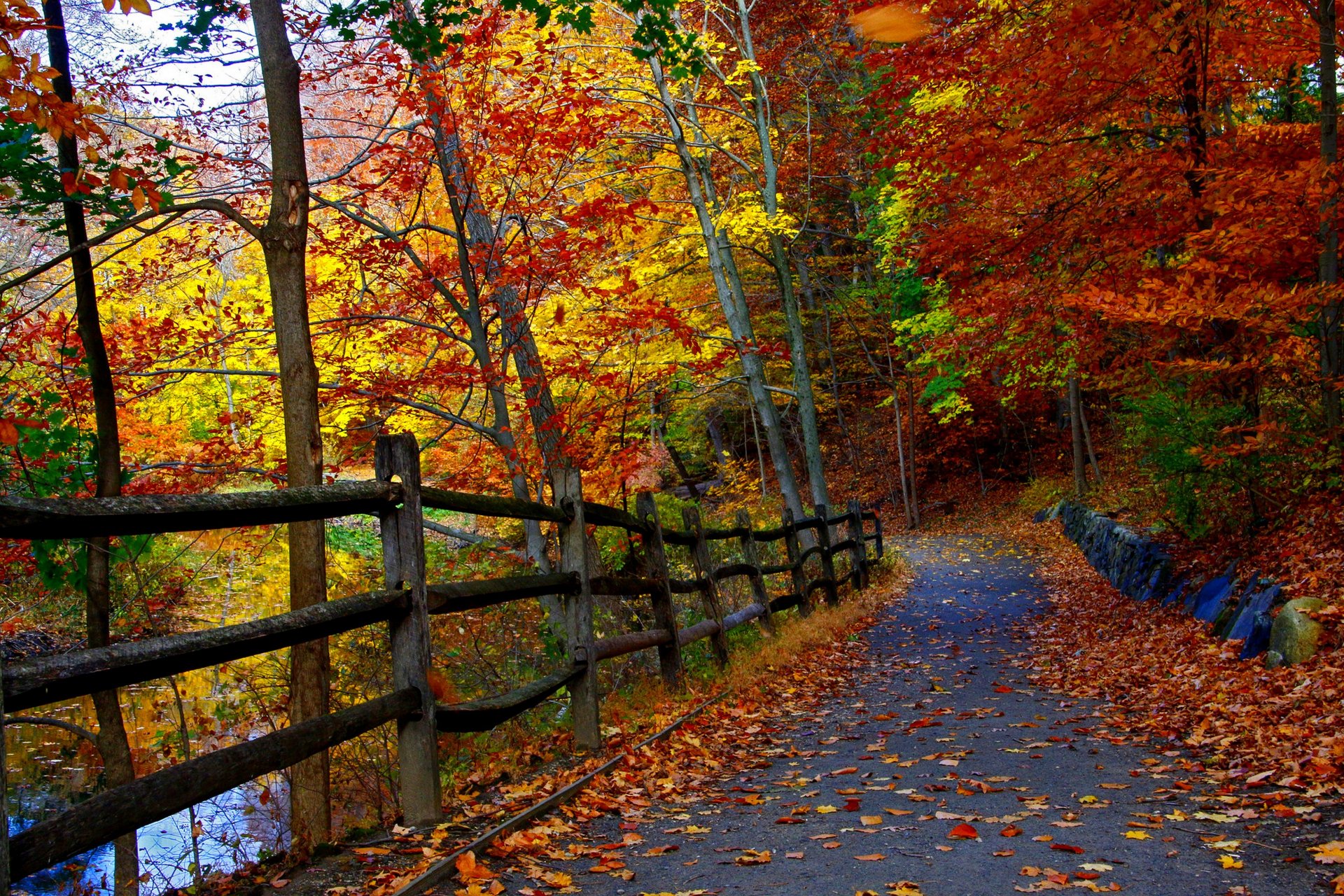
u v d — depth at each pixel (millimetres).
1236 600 8008
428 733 3781
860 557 15867
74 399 7402
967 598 15148
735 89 18031
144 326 8781
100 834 2258
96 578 5832
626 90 15219
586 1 7227
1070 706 6852
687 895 3031
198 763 2592
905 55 9539
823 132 22719
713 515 25625
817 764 5262
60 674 2176
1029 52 8914
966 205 10789
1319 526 7711
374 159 9547
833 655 9672
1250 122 10648
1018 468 30234
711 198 18000
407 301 9789
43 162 5512
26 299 7941
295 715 5492
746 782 4859
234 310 9391
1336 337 8016
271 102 5676
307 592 5535
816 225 28406
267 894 3004
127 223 5789
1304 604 6340
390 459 3787
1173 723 5781
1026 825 3822
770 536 10695
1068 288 10023
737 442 36625
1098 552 15938
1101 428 27188
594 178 13562
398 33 7215
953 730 6148
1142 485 16578
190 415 13930
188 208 5645
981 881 3121
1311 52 8547
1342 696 5129
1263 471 8875
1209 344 9688
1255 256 7984
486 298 9438
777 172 20078
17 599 9312
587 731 5332
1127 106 9555
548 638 7988
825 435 36688
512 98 9336
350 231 9383
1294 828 3623
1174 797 4219
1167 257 11242
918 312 23625
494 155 9070
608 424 10391
